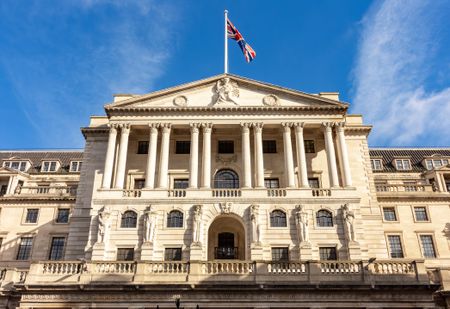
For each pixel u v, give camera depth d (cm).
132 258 4253
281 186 4888
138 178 4944
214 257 4622
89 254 4244
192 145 4806
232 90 5081
